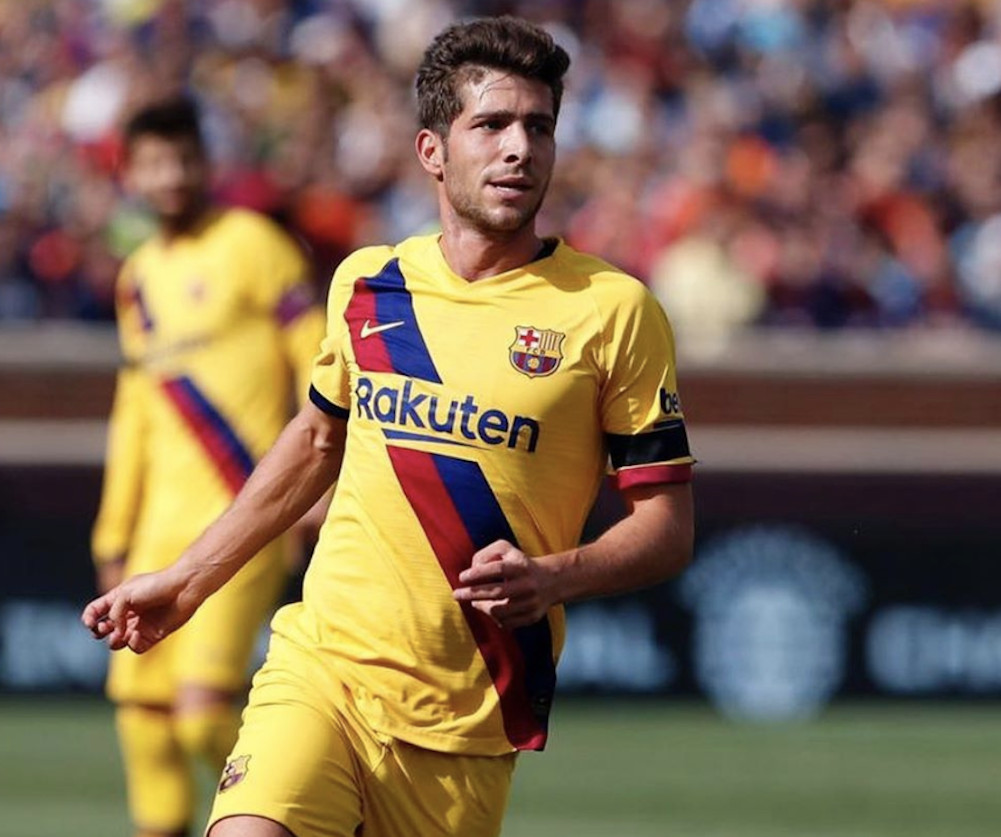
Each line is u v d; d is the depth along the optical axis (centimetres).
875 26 6231
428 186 5466
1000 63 6194
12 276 5216
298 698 1730
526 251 1739
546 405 1702
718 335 5200
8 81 5844
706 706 4650
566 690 4625
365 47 6003
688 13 6203
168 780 2784
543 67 1700
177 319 2822
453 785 1738
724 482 4806
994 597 4734
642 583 1694
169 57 5850
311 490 1831
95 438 4756
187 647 2686
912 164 5756
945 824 3472
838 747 4222
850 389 4931
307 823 1683
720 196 5472
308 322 2814
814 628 4697
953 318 5494
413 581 1722
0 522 4631
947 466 4834
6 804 3575
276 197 5100
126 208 5181
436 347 1722
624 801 3650
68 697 4559
